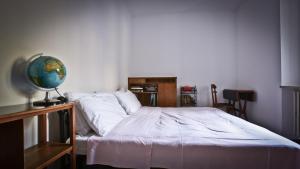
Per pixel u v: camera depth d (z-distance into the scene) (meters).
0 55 1.07
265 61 3.29
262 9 3.34
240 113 3.78
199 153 1.21
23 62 1.24
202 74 4.27
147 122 1.82
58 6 1.61
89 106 1.52
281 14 2.82
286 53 2.79
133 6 3.85
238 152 1.19
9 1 1.12
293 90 2.61
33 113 0.93
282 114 2.84
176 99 4.00
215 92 4.01
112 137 1.35
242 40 4.00
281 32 2.82
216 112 2.46
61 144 1.31
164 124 1.72
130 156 1.27
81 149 1.34
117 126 1.62
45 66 1.13
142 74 4.33
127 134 1.41
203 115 2.23
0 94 1.08
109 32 2.86
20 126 0.88
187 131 1.47
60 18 1.64
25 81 1.25
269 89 3.18
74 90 1.86
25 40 1.25
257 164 1.17
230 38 4.21
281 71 2.84
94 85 2.32
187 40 4.29
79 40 1.97
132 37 4.34
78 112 1.49
